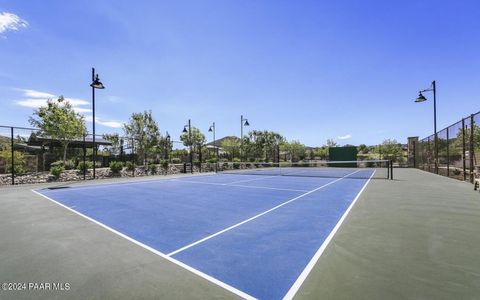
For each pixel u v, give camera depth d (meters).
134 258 4.47
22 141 23.31
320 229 6.06
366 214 7.48
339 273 3.81
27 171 19.34
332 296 3.19
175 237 5.60
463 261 4.17
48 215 7.74
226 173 26.47
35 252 4.76
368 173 24.83
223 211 8.13
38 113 23.03
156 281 3.64
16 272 3.94
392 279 3.59
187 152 35.44
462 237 5.35
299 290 3.36
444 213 7.49
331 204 9.13
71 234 5.85
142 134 30.17
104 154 26.66
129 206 9.04
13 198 10.89
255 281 3.63
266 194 11.66
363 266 4.03
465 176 15.51
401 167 36.16
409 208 8.21
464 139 15.55
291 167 40.41
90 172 20.16
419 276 3.67
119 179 19.66
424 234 5.56
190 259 4.42
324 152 51.97
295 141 52.81
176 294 3.29
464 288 3.33
